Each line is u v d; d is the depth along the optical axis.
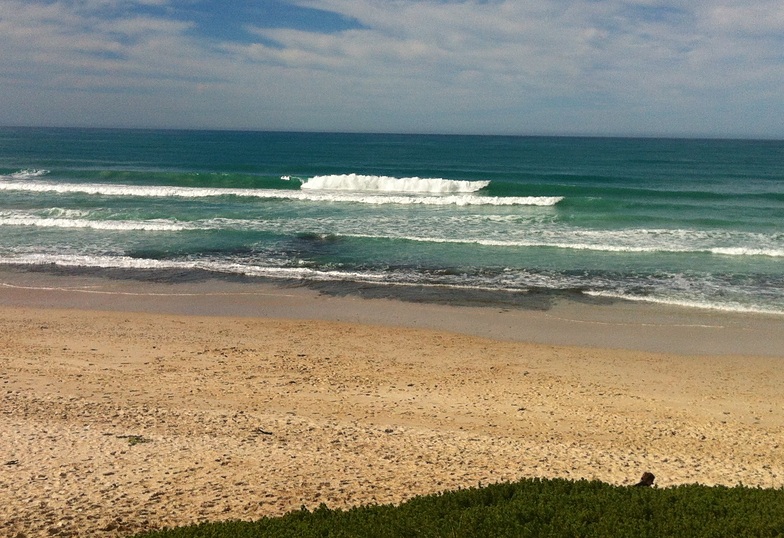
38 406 9.20
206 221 25.83
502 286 17.55
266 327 14.24
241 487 6.70
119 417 8.91
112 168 47.38
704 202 33.31
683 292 16.95
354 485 6.82
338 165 54.06
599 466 7.65
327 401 10.09
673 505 5.12
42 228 24.41
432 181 36.88
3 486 6.49
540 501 5.24
